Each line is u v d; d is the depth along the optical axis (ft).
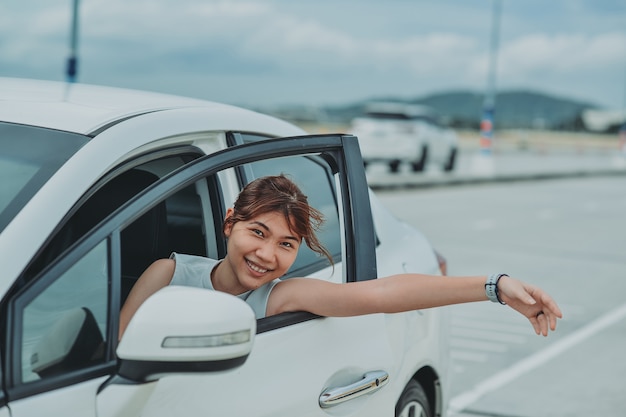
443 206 63.41
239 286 8.65
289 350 8.51
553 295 32.19
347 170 9.63
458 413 18.63
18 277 6.68
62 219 7.17
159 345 6.32
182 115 9.14
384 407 9.86
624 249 45.93
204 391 7.52
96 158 7.77
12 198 7.22
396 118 92.79
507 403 19.47
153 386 6.82
